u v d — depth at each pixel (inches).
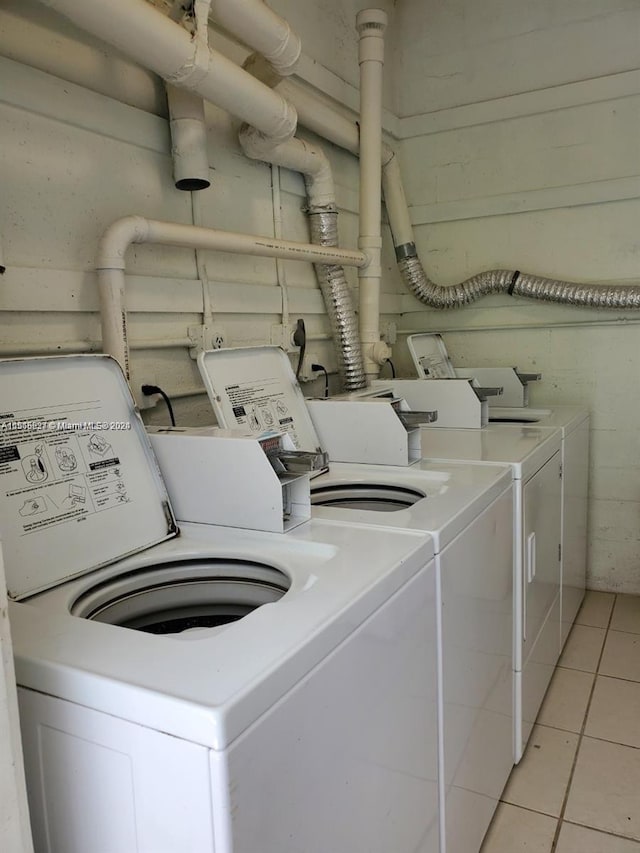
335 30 105.6
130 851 27.4
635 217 112.3
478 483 62.0
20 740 25.4
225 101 64.1
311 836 30.4
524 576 73.5
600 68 111.8
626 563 122.0
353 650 34.4
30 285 57.1
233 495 50.3
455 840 54.5
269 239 80.4
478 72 121.2
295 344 95.0
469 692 56.3
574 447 103.3
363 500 68.8
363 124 102.8
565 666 97.9
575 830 66.2
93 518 45.3
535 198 118.9
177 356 75.4
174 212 73.9
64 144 60.6
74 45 60.4
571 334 120.2
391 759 40.0
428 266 131.0
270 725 27.0
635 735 81.2
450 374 118.8
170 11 59.4
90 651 29.7
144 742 26.1
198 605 47.9
